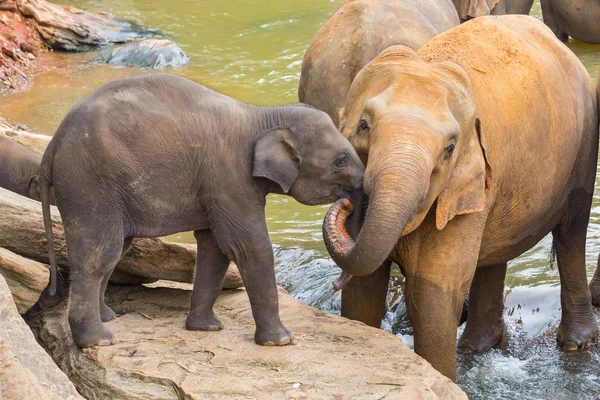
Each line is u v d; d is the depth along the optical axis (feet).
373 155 24.40
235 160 24.98
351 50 41.60
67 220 24.21
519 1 71.05
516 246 33.55
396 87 25.94
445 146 25.13
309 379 23.80
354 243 24.21
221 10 91.61
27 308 27.53
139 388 23.45
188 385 23.06
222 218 25.05
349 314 31.63
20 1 77.87
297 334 27.02
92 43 78.79
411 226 26.45
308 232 46.44
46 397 18.85
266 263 25.48
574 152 33.78
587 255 43.21
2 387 17.81
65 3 93.09
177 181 24.62
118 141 23.91
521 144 30.22
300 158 25.25
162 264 29.99
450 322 28.96
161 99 24.57
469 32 31.30
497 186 29.63
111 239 24.30
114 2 94.38
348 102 27.73
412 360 25.55
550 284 40.96
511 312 39.19
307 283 40.88
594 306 40.52
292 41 79.77
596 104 36.47
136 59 73.82
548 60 32.91
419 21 42.32
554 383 33.78
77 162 23.84
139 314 28.45
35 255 28.68
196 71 71.51
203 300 26.89
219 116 24.97
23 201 28.89
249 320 28.27
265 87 67.21
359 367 24.70
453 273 28.53
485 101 28.99
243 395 22.79
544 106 31.40
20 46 74.74
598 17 76.59
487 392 33.12
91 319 25.00
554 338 37.37
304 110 25.55
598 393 33.17
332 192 25.73
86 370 24.32
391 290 40.37
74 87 67.72
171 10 91.40
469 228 28.48
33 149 41.75
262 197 25.48
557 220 35.86
